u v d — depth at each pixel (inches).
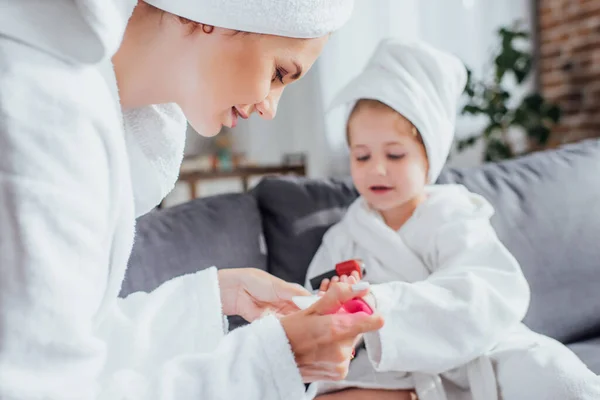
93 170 16.7
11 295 15.1
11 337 15.0
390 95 43.8
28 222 15.2
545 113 103.2
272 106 22.0
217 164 118.7
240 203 48.7
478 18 117.6
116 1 16.9
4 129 15.2
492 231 44.4
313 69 116.8
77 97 16.5
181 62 20.4
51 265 15.5
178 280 29.8
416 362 35.3
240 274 31.0
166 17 19.9
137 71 20.9
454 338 36.0
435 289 37.8
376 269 44.4
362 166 45.3
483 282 38.5
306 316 21.8
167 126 24.0
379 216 46.9
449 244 42.8
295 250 49.0
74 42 16.7
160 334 26.9
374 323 21.3
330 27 20.4
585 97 108.3
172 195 109.0
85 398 16.8
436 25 116.4
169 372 20.0
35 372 15.5
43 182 15.5
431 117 44.5
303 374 21.6
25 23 16.3
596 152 55.4
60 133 15.9
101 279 17.7
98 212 17.0
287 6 18.9
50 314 15.5
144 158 23.7
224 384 19.7
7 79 15.6
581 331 48.4
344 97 46.1
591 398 31.5
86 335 16.6
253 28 19.1
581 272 48.9
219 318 27.6
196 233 44.1
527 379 33.8
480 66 118.2
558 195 51.3
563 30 113.2
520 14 119.3
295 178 53.0
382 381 38.4
